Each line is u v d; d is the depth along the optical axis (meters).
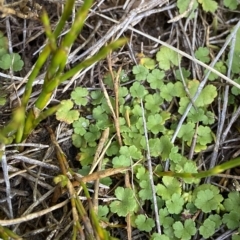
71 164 0.20
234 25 0.23
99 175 0.19
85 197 0.19
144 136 0.20
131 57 0.22
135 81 0.22
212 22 0.23
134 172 0.20
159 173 0.20
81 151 0.20
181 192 0.20
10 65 0.21
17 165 0.20
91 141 0.20
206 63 0.22
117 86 0.21
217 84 0.22
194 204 0.19
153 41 0.23
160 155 0.20
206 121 0.21
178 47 0.23
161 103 0.21
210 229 0.19
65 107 0.20
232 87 0.22
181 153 0.20
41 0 0.22
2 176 0.19
